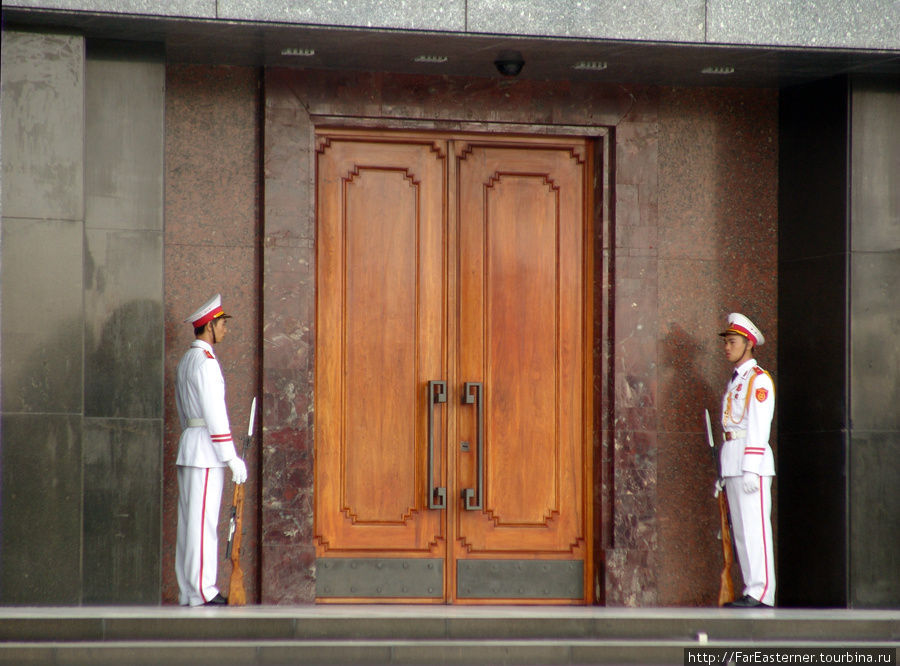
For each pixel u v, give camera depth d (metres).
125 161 32.16
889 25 33.16
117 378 31.89
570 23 32.25
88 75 32.12
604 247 36.28
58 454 30.97
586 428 36.47
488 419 36.09
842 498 34.47
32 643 26.73
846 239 34.66
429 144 36.16
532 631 28.56
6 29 31.09
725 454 34.53
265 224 34.59
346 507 35.38
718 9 32.72
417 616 28.25
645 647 27.92
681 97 37.00
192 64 34.91
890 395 34.69
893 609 33.75
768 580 33.91
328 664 26.95
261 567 34.25
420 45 32.88
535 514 36.16
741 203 37.16
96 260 31.91
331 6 31.38
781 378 37.06
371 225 35.91
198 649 26.70
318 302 35.50
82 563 31.20
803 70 34.91
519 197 36.56
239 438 34.75
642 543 35.72
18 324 30.91
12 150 31.06
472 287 36.22
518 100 35.97
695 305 36.88
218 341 33.09
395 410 35.75
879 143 34.97
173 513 34.12
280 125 34.75
